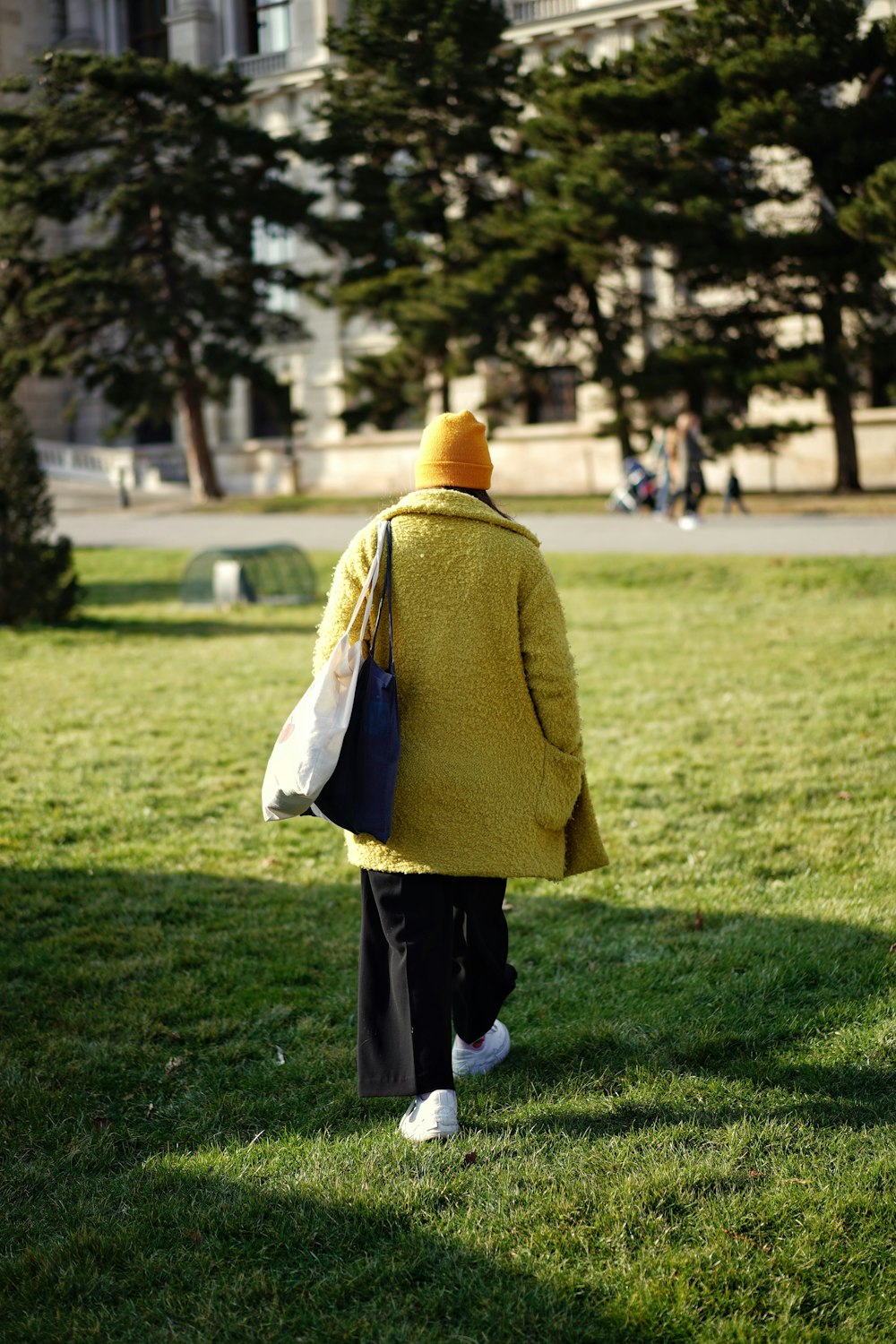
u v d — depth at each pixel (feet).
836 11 70.28
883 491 85.25
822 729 24.27
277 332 110.93
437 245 99.40
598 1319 7.57
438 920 9.71
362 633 9.55
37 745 25.81
